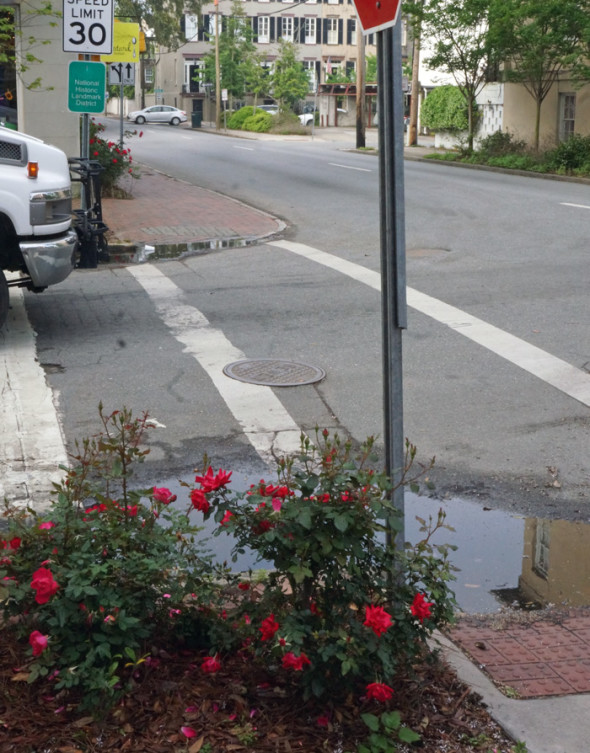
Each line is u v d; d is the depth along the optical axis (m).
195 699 3.37
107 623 3.28
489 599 4.88
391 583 3.46
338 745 3.21
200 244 15.81
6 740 3.13
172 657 3.63
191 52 90.81
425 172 30.89
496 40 33.59
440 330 10.08
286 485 3.46
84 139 13.10
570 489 6.33
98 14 12.78
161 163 33.03
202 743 3.16
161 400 7.86
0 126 9.02
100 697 3.30
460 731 3.39
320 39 89.81
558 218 17.95
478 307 11.05
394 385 3.76
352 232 17.00
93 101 13.00
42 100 18.86
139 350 9.31
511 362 8.98
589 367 8.83
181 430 7.20
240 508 3.44
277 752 3.15
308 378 8.48
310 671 3.28
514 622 4.48
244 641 3.59
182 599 3.66
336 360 9.05
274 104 87.56
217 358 9.08
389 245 3.69
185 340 9.72
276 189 24.39
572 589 4.98
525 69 33.25
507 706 3.59
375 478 3.40
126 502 3.65
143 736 3.19
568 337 9.77
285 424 7.38
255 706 3.36
